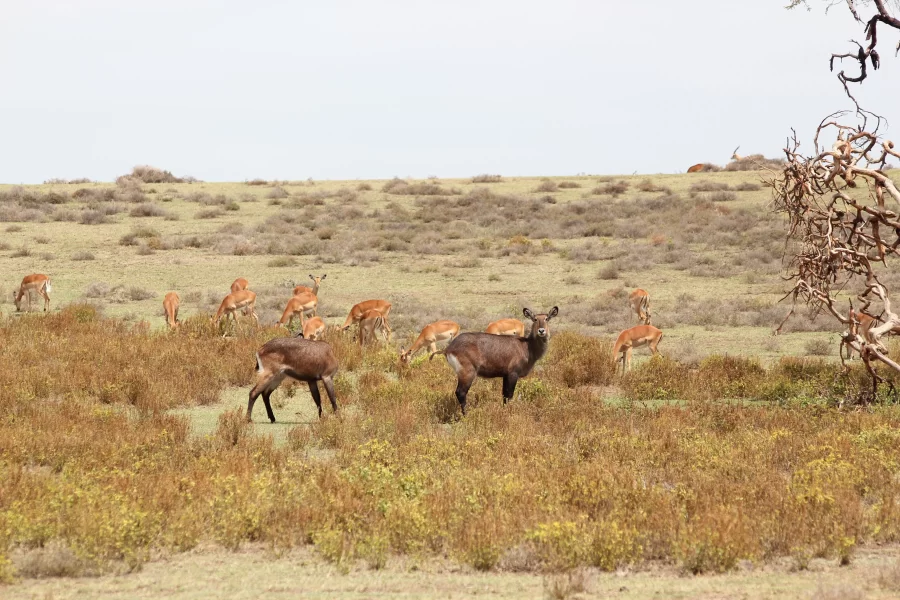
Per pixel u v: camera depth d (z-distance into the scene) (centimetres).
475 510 3303
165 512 3362
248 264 15238
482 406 5784
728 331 10156
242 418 5375
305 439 4959
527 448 4553
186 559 3008
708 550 2897
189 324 9138
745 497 3544
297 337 5659
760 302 11725
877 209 5959
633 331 7744
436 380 6794
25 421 5003
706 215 19462
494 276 14100
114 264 14888
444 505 3356
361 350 8125
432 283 13775
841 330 9831
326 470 3903
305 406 6275
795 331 10088
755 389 6656
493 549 2919
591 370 7206
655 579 2794
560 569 2870
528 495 3506
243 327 9512
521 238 17600
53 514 3173
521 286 13538
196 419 5703
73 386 6162
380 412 5522
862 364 7175
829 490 3556
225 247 16288
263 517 3291
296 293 10581
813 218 6109
